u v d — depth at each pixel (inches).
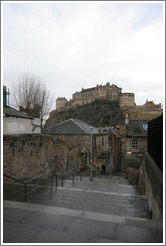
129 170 578.6
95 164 767.1
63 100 4429.1
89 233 105.3
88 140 763.4
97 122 2864.2
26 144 332.5
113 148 1064.8
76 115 3287.4
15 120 392.8
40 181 351.3
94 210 197.3
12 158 291.1
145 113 2706.7
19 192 240.2
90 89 3742.6
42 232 107.0
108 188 337.1
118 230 108.0
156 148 196.7
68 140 675.4
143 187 320.2
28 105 680.4
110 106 3203.7
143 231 107.0
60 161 504.1
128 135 793.6
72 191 258.2
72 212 132.4
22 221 119.5
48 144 427.5
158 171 169.8
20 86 719.1
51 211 134.1
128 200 241.0
